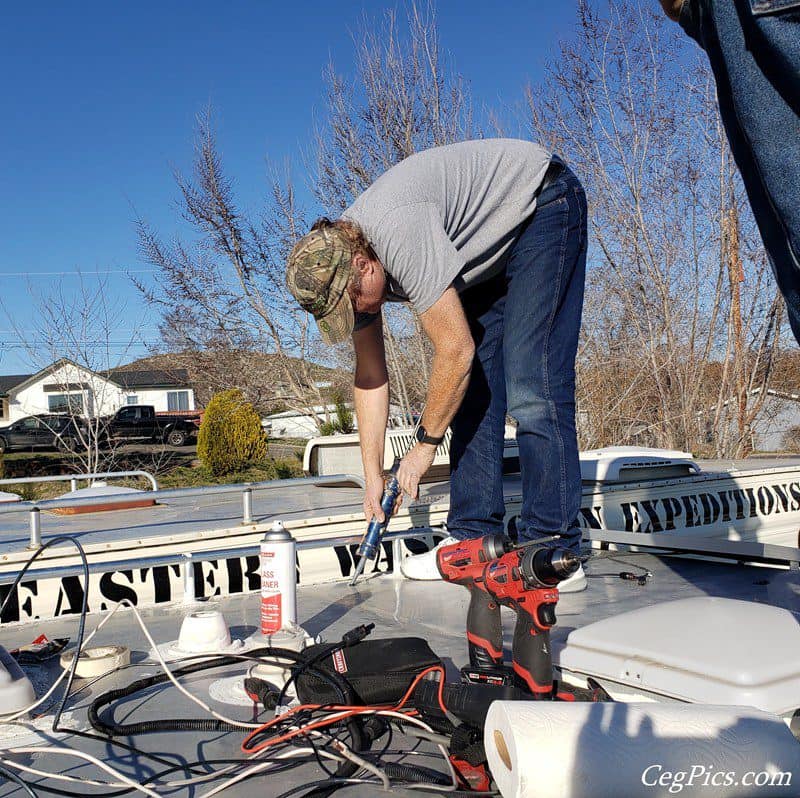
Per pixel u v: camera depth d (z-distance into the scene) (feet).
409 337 49.26
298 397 62.95
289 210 59.41
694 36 5.68
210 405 66.85
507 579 5.30
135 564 9.06
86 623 8.54
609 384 48.98
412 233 5.99
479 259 6.82
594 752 3.65
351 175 50.49
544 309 6.89
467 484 7.80
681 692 4.69
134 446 86.53
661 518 14.10
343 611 8.95
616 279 49.32
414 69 49.32
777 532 15.99
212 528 10.21
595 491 13.30
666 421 48.14
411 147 48.52
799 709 4.47
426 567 10.35
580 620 7.76
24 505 8.82
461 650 7.25
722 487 15.17
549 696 5.16
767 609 5.59
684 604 5.85
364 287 6.30
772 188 5.05
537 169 6.82
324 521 10.70
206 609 9.15
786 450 52.13
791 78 4.78
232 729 5.44
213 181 58.29
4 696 5.65
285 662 6.11
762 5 4.74
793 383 49.67
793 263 5.26
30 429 94.02
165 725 5.41
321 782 4.38
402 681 5.38
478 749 4.65
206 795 4.37
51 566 8.86
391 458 16.25
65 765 4.96
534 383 6.83
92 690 6.33
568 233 6.93
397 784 4.42
